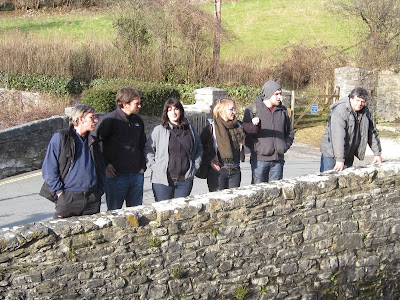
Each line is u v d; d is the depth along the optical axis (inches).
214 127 224.7
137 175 214.5
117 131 206.7
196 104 649.0
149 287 173.8
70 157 174.6
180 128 213.9
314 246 207.8
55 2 1338.6
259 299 196.4
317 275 209.6
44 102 629.6
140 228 170.4
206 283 184.4
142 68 778.8
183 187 216.1
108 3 1074.7
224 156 222.2
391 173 225.5
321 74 863.1
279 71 868.0
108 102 507.2
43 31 1087.6
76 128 178.1
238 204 187.0
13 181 402.0
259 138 239.6
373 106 810.8
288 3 1261.1
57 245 157.9
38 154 447.8
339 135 228.4
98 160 183.2
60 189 175.2
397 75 808.3
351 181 214.7
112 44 804.6
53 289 158.1
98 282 164.9
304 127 717.3
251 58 889.5
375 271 225.6
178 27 765.3
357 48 917.8
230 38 882.8
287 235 200.2
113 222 165.6
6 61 754.8
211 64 788.6
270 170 245.3
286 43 1016.2
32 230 154.2
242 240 189.9
